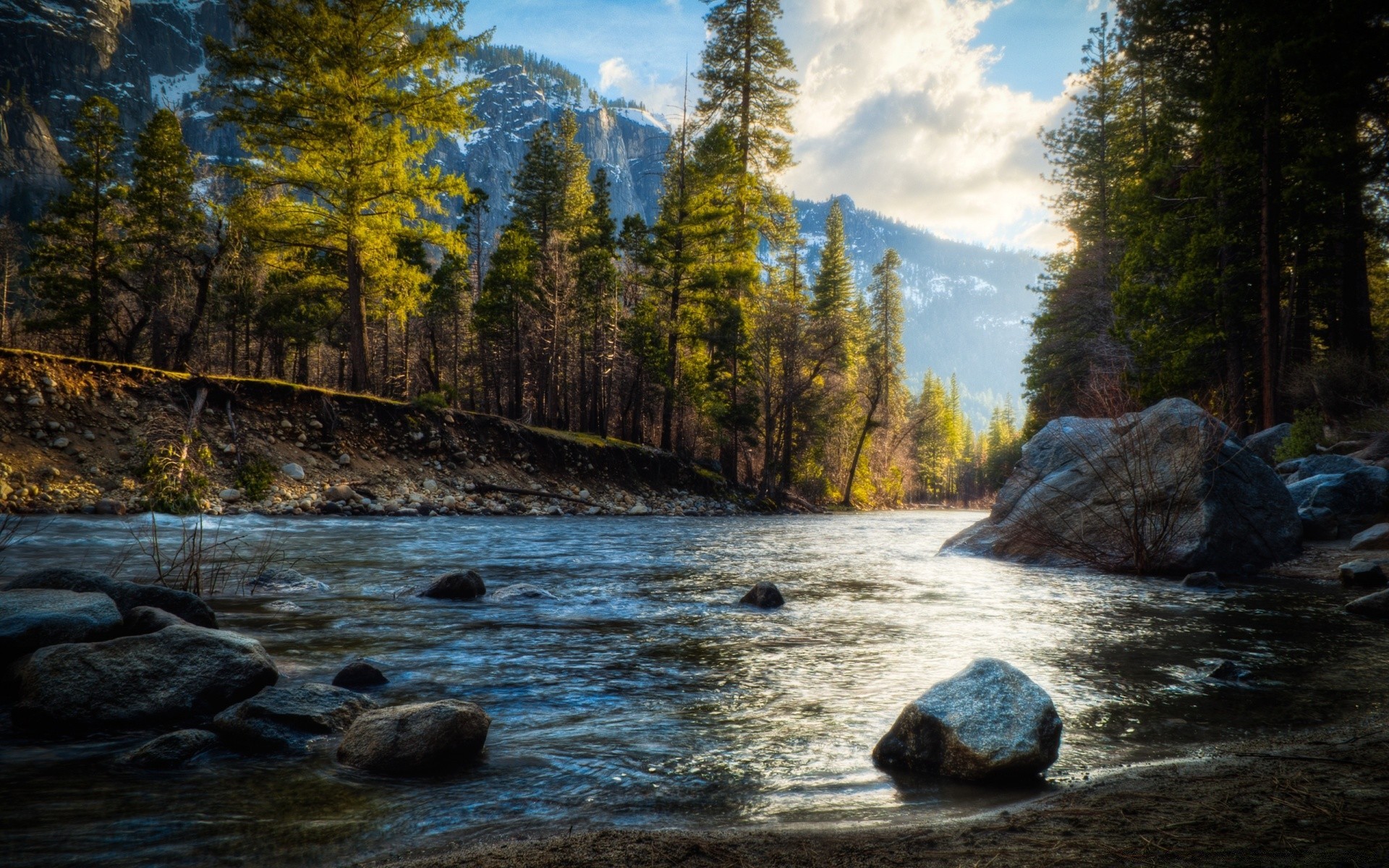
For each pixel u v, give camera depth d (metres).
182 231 37.94
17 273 69.56
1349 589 11.05
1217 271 24.48
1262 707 5.04
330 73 25.33
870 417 57.53
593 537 18.78
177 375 23.05
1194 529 12.66
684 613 8.52
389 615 7.85
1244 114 22.31
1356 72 19.12
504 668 5.84
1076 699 5.23
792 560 14.59
